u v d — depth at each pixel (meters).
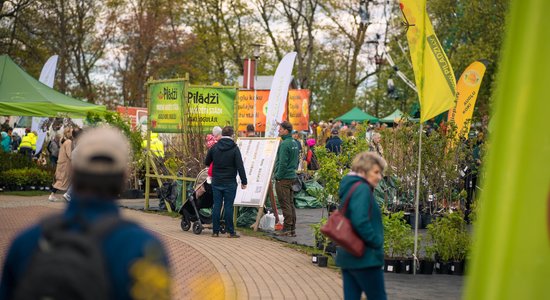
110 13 50.75
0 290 2.45
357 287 6.07
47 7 45.56
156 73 51.38
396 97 39.84
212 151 13.52
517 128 2.32
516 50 2.35
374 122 38.97
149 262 2.27
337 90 57.06
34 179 22.53
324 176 11.27
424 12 10.17
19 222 14.30
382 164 6.04
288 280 9.31
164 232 13.95
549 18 2.29
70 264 2.14
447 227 10.41
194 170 16.95
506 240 2.31
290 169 13.81
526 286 2.26
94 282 2.15
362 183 5.96
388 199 16.55
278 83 19.02
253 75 26.94
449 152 16.17
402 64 38.62
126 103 51.47
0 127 33.09
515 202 2.30
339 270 10.20
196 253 11.33
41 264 2.15
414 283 9.45
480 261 2.40
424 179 16.25
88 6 49.88
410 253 10.60
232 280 9.17
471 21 32.81
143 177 21.58
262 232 14.52
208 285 8.73
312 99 57.19
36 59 46.56
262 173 15.12
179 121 17.31
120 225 2.35
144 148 19.33
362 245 5.88
